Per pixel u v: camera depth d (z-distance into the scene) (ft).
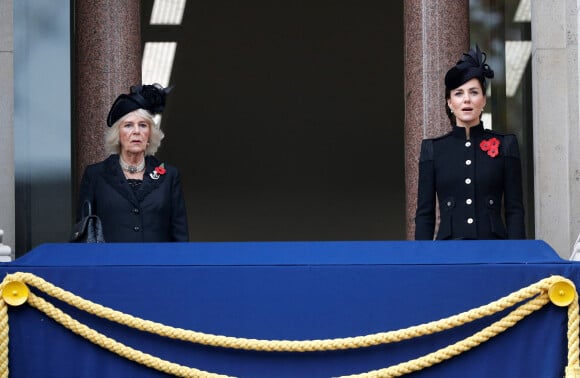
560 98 123.44
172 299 79.87
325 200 251.80
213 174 249.96
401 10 234.79
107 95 130.31
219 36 234.79
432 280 79.71
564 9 124.06
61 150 125.80
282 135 248.73
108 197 101.45
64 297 79.61
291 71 241.96
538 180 122.93
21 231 124.36
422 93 129.29
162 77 237.66
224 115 244.63
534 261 80.33
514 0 135.74
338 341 78.74
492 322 79.82
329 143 248.93
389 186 251.19
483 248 81.97
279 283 79.82
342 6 234.58
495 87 135.03
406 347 79.66
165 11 228.84
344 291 79.66
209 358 79.82
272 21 235.40
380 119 247.29
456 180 101.35
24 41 126.41
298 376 79.56
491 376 79.66
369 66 241.96
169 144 247.29
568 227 122.31
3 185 124.67
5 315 79.71
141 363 79.51
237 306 79.66
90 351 80.23
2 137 125.08
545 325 79.87
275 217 253.03
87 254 82.28
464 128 102.37
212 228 252.83
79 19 131.75
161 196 102.06
